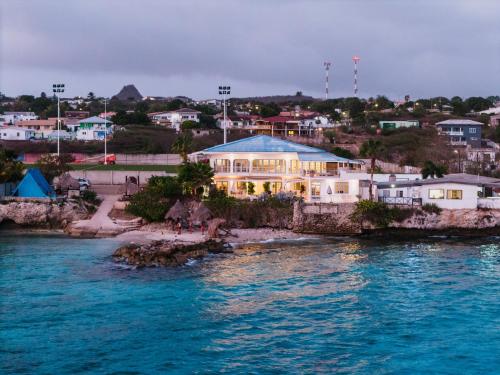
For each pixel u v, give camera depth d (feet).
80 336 160.97
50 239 286.05
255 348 155.53
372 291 204.33
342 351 154.40
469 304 191.11
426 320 176.55
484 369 144.87
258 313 181.06
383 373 142.51
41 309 181.06
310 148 374.22
